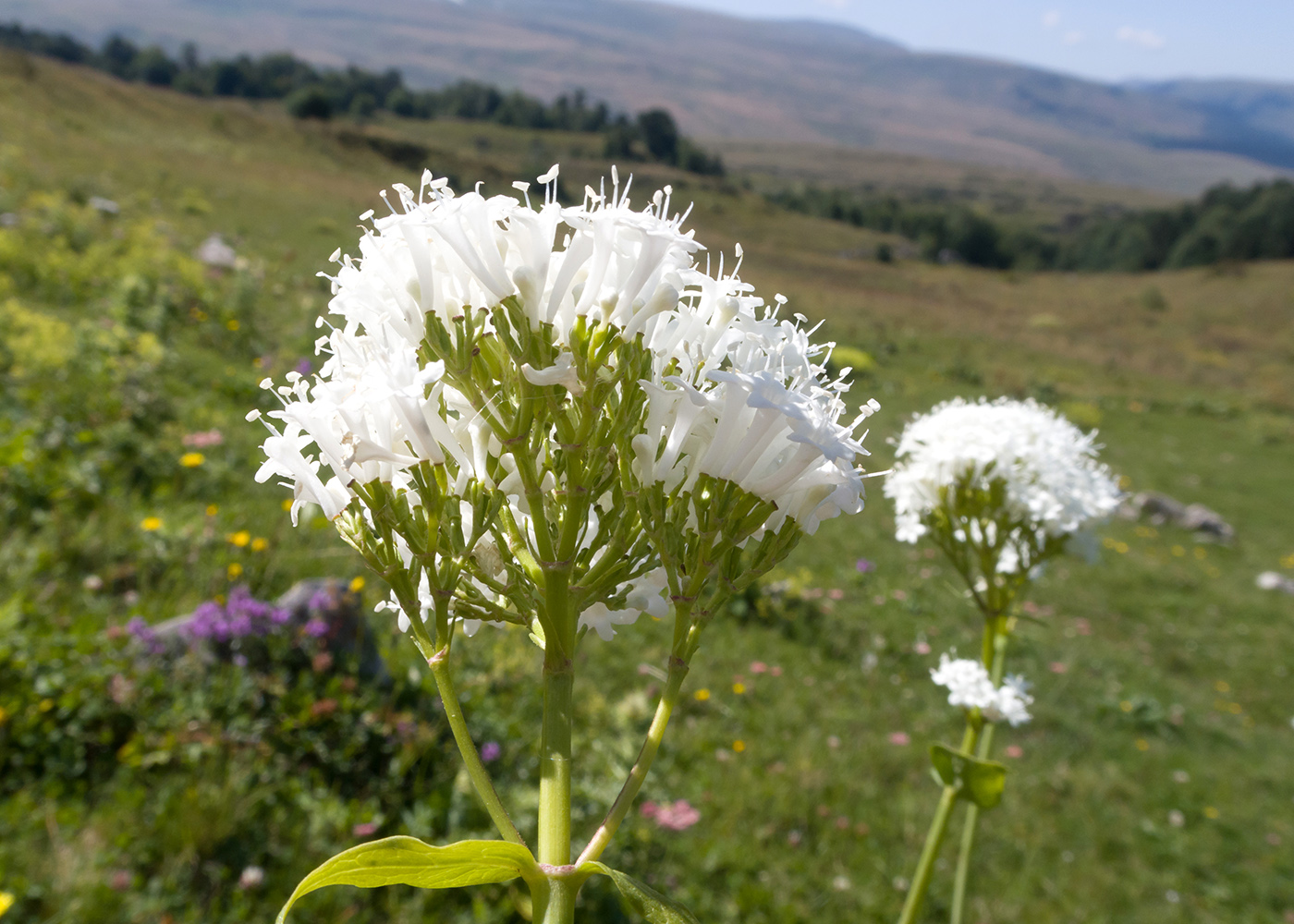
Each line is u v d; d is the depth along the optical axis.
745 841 6.79
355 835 5.19
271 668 5.97
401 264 1.39
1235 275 92.06
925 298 67.75
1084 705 11.86
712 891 6.20
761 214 115.88
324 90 165.00
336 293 1.42
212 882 4.70
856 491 1.45
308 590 6.46
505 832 1.30
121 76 171.62
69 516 7.52
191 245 25.50
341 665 6.20
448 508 1.40
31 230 18.91
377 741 5.84
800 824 7.26
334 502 1.41
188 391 12.16
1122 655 14.30
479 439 1.42
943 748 2.84
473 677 6.85
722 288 1.56
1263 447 34.75
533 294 1.36
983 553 3.33
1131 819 9.20
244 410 12.18
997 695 3.03
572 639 1.41
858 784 8.18
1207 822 9.50
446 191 1.44
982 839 7.97
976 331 52.22
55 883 4.35
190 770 5.23
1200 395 43.44
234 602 6.07
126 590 6.88
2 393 9.48
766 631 11.20
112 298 15.57
